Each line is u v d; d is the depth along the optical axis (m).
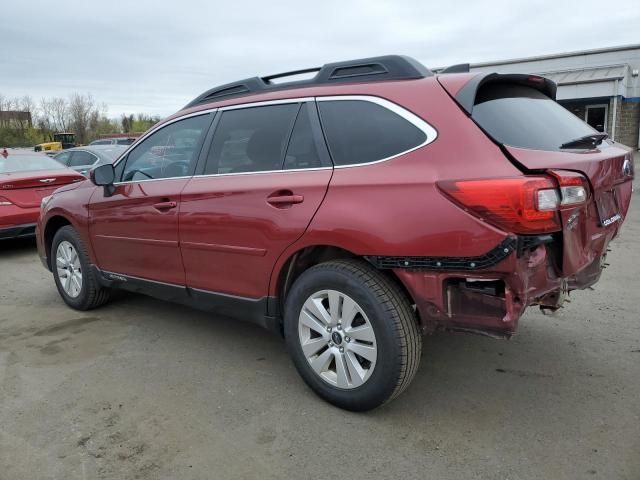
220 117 3.66
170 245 3.79
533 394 3.12
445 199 2.50
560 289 2.73
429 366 3.51
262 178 3.24
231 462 2.57
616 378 3.28
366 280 2.75
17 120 63.34
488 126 2.62
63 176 7.73
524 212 2.32
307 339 3.07
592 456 2.53
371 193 2.72
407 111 2.79
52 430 2.88
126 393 3.27
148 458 2.62
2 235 7.18
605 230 3.01
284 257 3.08
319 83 3.24
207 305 3.68
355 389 2.87
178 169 3.84
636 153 20.97
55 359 3.80
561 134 2.95
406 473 2.46
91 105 67.75
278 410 3.03
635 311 4.39
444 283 2.56
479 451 2.59
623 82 21.05
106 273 4.48
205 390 3.29
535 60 24.61
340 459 2.57
